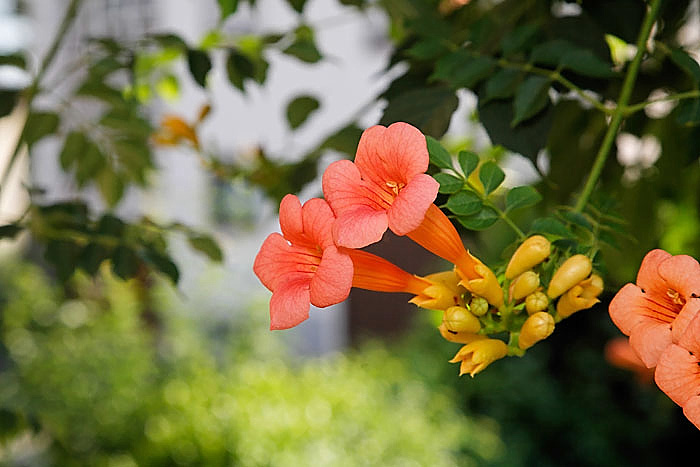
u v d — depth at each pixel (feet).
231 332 11.33
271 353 10.93
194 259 11.50
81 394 8.82
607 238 2.35
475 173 2.35
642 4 2.62
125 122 3.67
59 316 9.98
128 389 8.87
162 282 11.14
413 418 8.46
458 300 2.18
